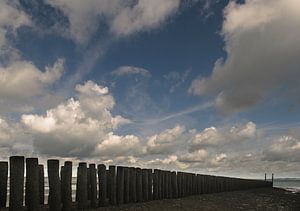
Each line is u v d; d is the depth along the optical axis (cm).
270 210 1406
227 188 2569
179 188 1709
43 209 852
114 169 1144
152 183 1429
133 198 1257
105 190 1089
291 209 1498
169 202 1373
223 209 1303
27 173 824
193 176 1919
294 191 3158
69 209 920
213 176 2270
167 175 1573
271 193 2545
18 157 798
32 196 822
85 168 998
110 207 1085
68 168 924
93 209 1016
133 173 1270
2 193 793
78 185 984
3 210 789
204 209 1255
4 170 798
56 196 878
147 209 1122
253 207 1459
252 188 3331
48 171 879
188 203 1387
